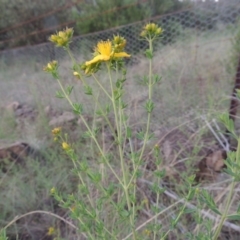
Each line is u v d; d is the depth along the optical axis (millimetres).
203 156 2238
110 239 1536
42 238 2092
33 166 2518
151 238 1721
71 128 3168
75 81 3607
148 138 1236
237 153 951
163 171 1389
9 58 7086
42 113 3461
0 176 2527
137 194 2094
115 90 1151
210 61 3564
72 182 2422
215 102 2758
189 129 2635
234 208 1774
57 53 6016
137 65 4340
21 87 5242
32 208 2240
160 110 2912
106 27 7395
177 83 3172
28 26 9555
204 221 1759
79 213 1280
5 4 9539
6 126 3543
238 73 2574
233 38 3660
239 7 4156
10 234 2119
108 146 2475
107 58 1093
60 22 8984
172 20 5086
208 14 4531
